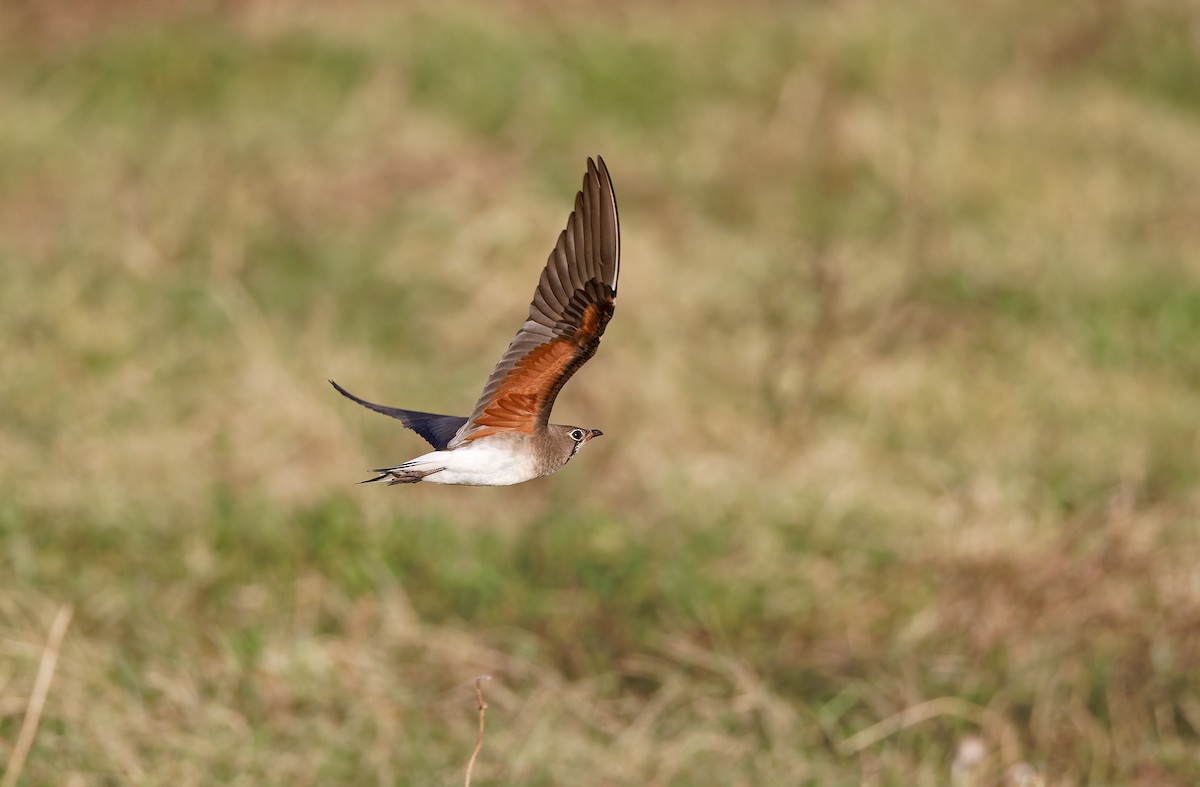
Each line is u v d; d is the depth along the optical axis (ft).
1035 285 54.34
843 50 70.74
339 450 44.24
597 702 35.55
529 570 40.68
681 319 51.42
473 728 34.30
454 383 48.39
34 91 65.77
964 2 75.46
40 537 39.73
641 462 44.50
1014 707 35.83
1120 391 48.70
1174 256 57.93
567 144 64.23
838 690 36.58
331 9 72.90
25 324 49.06
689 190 61.00
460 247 54.70
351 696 35.01
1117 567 38.63
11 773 30.04
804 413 46.75
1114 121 67.26
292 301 52.08
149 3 73.05
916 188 60.49
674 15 75.00
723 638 38.29
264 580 39.17
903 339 50.31
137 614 37.27
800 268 53.06
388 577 39.27
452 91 67.15
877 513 42.55
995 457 45.42
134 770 31.68
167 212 55.77
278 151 61.11
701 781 32.81
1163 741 34.63
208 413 45.11
